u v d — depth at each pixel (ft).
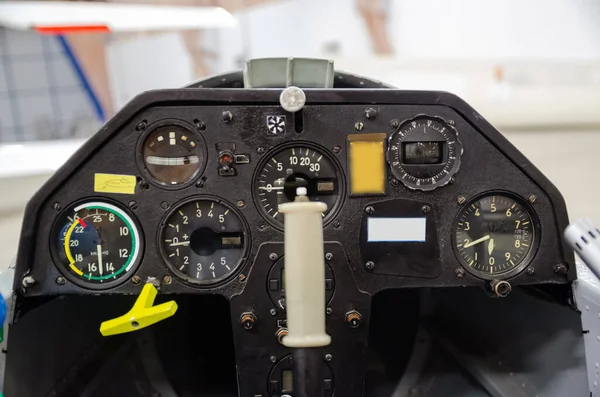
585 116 7.91
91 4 4.18
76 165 2.23
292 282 1.86
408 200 2.32
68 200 2.25
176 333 2.83
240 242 2.32
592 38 7.41
